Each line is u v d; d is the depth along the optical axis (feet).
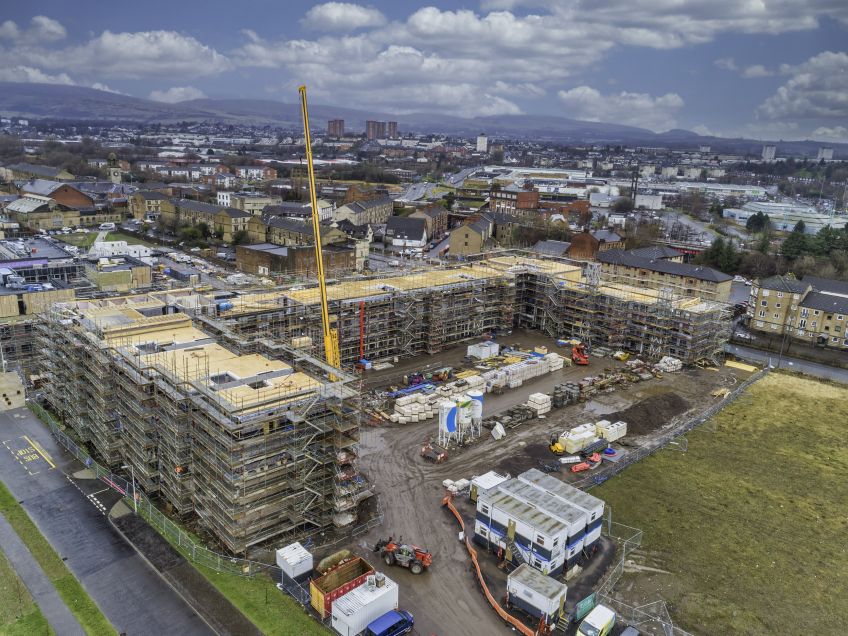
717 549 235.61
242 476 209.97
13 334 374.43
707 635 193.47
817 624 199.72
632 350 460.96
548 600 188.44
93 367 265.13
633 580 216.95
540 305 498.69
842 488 281.74
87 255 559.79
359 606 185.16
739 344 489.26
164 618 188.96
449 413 296.30
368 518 243.81
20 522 231.30
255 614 191.93
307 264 598.75
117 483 258.98
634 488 275.18
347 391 230.68
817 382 409.28
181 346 269.23
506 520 219.41
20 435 295.07
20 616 187.32
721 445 318.45
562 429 328.70
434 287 433.48
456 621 193.88
